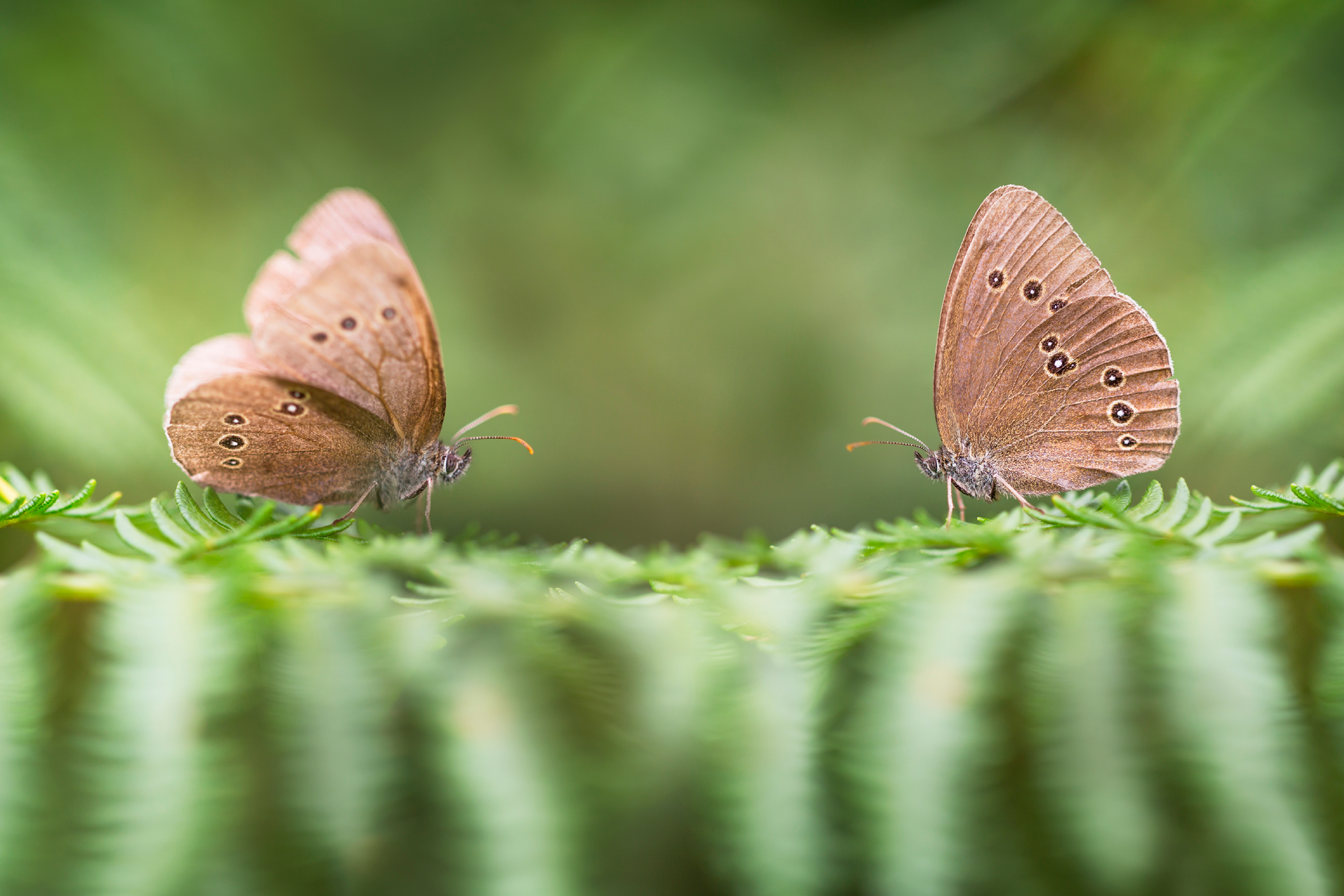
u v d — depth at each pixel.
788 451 0.39
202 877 0.28
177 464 0.31
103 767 0.28
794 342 0.39
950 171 0.39
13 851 0.28
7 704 0.28
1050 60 0.37
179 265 0.36
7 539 0.31
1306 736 0.29
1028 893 0.29
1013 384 0.32
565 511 0.39
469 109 0.40
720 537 0.39
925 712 0.28
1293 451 0.33
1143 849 0.28
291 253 0.38
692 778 0.29
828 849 0.29
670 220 0.40
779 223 0.40
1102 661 0.29
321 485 0.32
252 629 0.29
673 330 0.40
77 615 0.29
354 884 0.29
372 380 0.32
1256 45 0.35
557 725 0.29
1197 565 0.29
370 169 0.40
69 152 0.36
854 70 0.40
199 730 0.28
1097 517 0.29
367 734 0.28
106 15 0.37
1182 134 0.35
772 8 0.40
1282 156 0.35
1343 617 0.28
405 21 0.39
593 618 0.29
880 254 0.39
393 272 0.31
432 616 0.29
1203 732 0.28
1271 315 0.34
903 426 0.39
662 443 0.40
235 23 0.38
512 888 0.28
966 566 0.29
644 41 0.40
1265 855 0.28
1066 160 0.37
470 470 0.39
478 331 0.40
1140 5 0.36
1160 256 0.35
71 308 0.34
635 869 0.29
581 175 0.40
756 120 0.40
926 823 0.28
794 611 0.29
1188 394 0.34
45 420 0.33
